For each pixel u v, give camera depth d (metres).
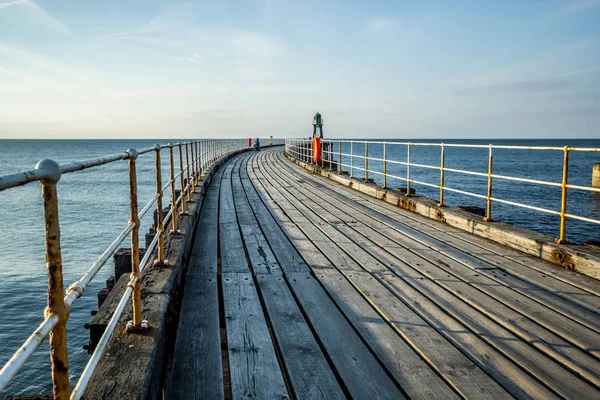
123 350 2.44
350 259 5.47
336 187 13.37
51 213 1.54
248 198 10.96
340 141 15.34
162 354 2.82
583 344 3.20
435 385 2.68
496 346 3.17
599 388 2.65
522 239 5.77
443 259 5.45
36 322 10.73
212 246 6.07
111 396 1.99
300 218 8.27
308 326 3.54
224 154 25.89
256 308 3.85
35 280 13.44
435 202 8.78
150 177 45.72
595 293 4.23
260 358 2.97
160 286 3.50
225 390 2.80
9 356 9.26
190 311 3.76
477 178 43.28
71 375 7.99
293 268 5.08
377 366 2.90
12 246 17.67
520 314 3.75
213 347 3.11
